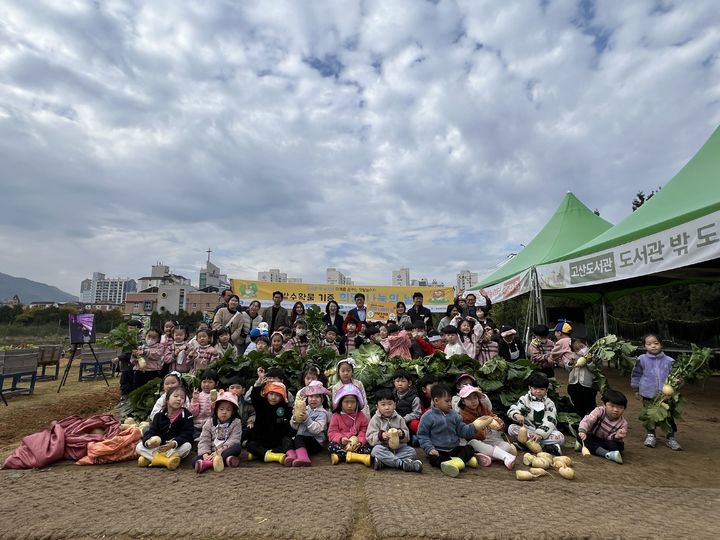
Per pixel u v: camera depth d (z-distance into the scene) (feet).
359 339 28.27
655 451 17.35
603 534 9.35
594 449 16.78
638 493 12.12
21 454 15.49
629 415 23.94
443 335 27.76
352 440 15.81
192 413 18.67
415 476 13.71
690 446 18.03
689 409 25.59
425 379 18.93
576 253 32.65
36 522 10.34
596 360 20.38
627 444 18.42
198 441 16.61
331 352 24.06
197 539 9.40
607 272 28.86
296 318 33.17
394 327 26.14
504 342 26.16
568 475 13.69
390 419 15.75
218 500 11.59
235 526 9.84
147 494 12.16
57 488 12.77
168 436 16.19
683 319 49.96
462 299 35.09
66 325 121.60
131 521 10.26
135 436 16.58
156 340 26.20
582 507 10.98
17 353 34.17
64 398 33.37
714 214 20.65
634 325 49.83
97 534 9.68
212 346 25.12
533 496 11.78
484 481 13.10
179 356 24.91
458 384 18.72
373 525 9.95
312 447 16.78
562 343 21.97
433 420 15.57
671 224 23.40
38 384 41.22
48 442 15.93
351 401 16.98
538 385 17.57
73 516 10.65
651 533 9.43
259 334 27.91
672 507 11.05
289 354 22.02
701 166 26.16
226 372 21.02
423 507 10.84
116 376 47.88
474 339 25.39
